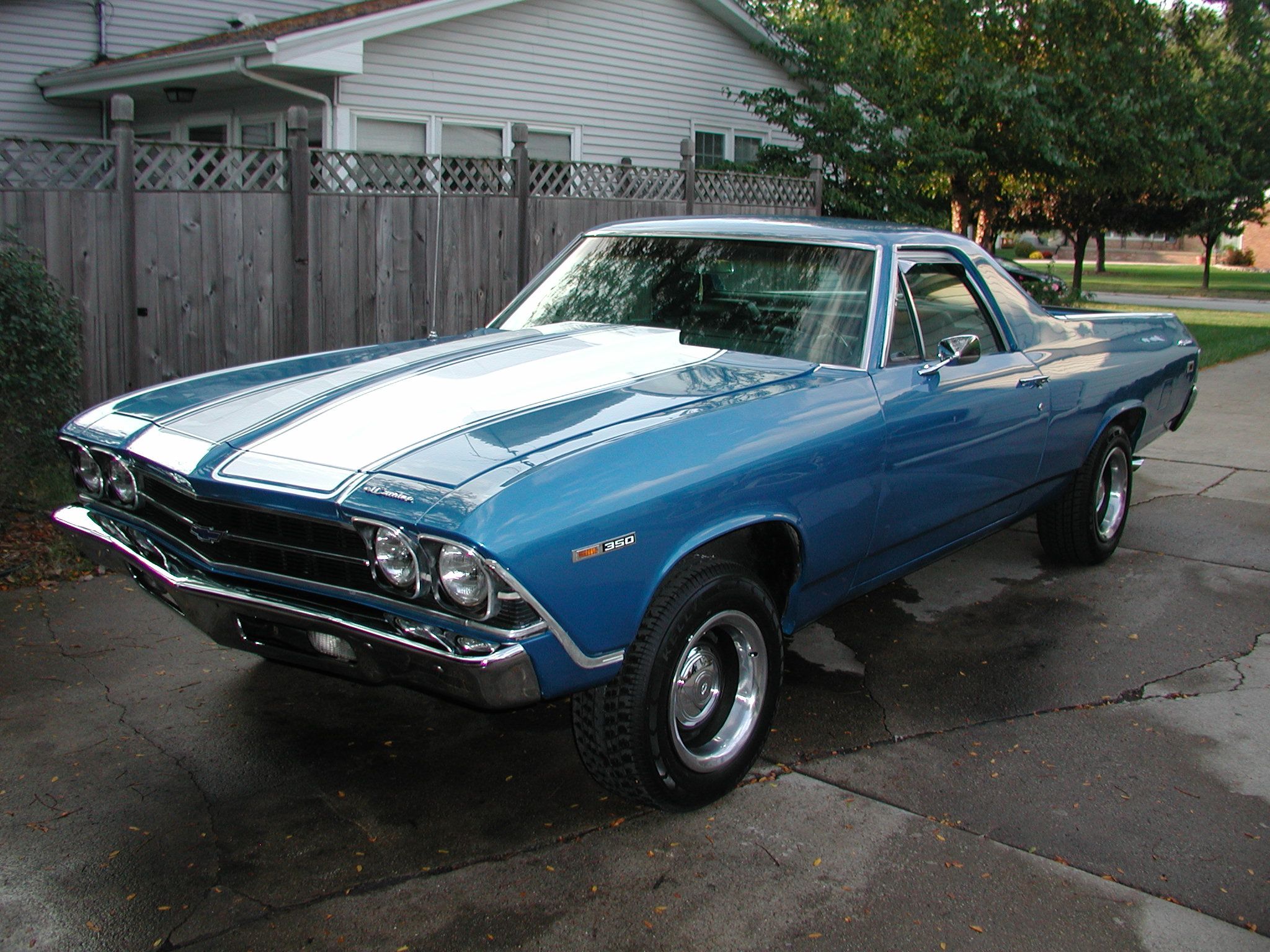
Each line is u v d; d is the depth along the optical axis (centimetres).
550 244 913
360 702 406
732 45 1590
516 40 1317
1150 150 1764
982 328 468
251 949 264
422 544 271
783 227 449
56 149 645
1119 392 554
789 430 346
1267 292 3650
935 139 1470
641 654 304
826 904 285
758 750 345
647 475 300
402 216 805
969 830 322
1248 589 546
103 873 293
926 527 425
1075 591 541
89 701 397
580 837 316
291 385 364
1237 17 2770
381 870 298
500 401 336
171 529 333
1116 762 365
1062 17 1692
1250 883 297
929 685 427
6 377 555
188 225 698
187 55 1102
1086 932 275
